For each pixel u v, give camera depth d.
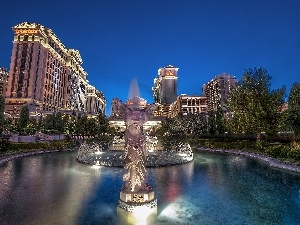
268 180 16.36
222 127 57.09
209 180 16.61
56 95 147.88
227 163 24.88
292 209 10.52
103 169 21.30
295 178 16.83
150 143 44.22
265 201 11.70
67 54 169.00
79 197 12.48
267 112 34.34
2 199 11.98
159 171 20.33
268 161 24.41
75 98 180.50
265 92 36.22
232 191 13.63
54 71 145.25
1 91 158.25
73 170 20.70
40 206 10.95
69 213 10.05
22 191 13.58
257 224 8.88
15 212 10.14
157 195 12.91
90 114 121.38
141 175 10.34
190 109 171.25
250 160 26.91
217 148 41.12
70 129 68.56
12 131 58.16
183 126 80.94
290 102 32.69
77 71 186.12
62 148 42.69
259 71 39.00
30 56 123.25
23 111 63.75
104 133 87.50
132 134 10.59
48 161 26.52
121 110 10.84
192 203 11.47
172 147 45.81
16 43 124.38
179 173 19.36
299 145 24.97
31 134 57.84
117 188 14.41
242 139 48.66
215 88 148.25
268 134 36.47
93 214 9.94
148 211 9.68
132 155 10.38
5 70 163.62
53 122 73.00
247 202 11.58
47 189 14.09
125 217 9.57
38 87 123.00
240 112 39.06
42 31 128.88
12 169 20.73
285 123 33.12
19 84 119.88
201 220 9.27
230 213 10.06
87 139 68.69
